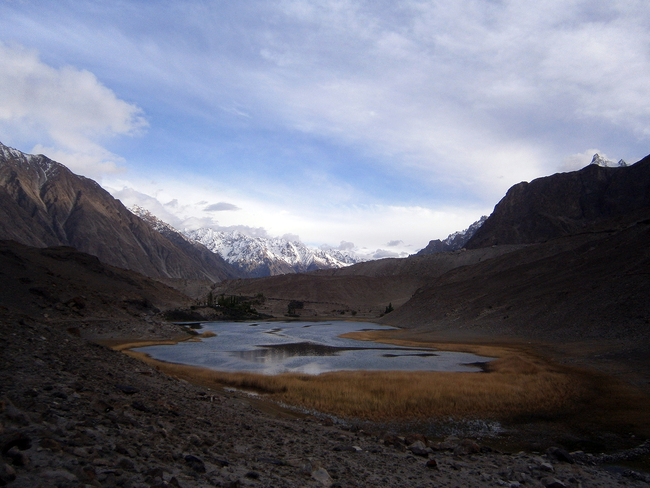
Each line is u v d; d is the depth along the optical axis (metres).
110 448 7.39
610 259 73.44
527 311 70.88
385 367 42.41
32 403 8.61
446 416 24.02
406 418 23.75
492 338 66.12
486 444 19.61
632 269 62.44
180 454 8.28
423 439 17.92
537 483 12.25
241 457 9.93
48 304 60.47
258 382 31.56
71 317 60.94
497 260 142.38
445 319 93.25
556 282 77.56
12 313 21.41
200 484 6.86
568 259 90.31
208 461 8.73
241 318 163.75
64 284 70.62
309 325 130.38
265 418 18.70
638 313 50.06
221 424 14.06
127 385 15.60
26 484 4.90
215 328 112.88
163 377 22.64
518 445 19.50
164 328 75.75
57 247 140.12
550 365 39.34
